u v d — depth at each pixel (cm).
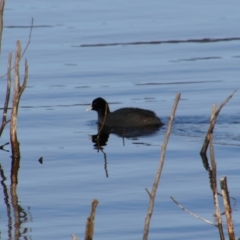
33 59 2603
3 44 2791
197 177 1404
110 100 2138
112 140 1738
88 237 809
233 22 3216
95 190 1343
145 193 1319
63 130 1830
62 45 2825
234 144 1639
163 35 2995
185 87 2238
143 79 2345
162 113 1994
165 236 1119
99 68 2483
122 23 3241
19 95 1558
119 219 1195
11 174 1455
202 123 1867
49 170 1478
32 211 1239
